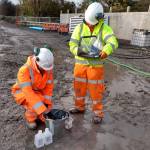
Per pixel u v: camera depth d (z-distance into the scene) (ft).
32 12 135.13
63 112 14.89
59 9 129.39
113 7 78.59
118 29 62.49
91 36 15.43
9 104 18.83
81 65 15.96
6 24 143.33
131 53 43.86
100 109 16.31
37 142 13.25
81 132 15.15
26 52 41.50
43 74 14.55
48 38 65.72
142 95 22.43
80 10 103.24
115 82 26.27
